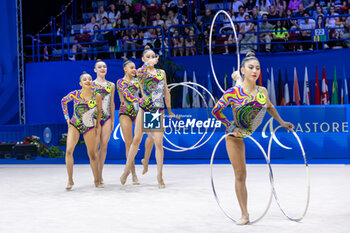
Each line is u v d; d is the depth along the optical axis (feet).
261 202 20.27
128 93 26.23
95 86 26.61
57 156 43.52
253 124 16.76
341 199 20.47
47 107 50.19
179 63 47.39
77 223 16.67
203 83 46.98
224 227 15.84
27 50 58.49
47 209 19.44
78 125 24.47
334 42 49.52
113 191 24.07
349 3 51.60
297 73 45.55
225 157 38.17
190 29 53.26
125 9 56.49
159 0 55.83
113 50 53.42
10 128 45.50
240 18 52.85
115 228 15.79
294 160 36.06
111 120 27.12
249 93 16.39
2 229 15.93
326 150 36.52
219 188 24.22
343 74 44.45
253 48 51.08
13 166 37.91
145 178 28.86
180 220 16.96
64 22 59.98
